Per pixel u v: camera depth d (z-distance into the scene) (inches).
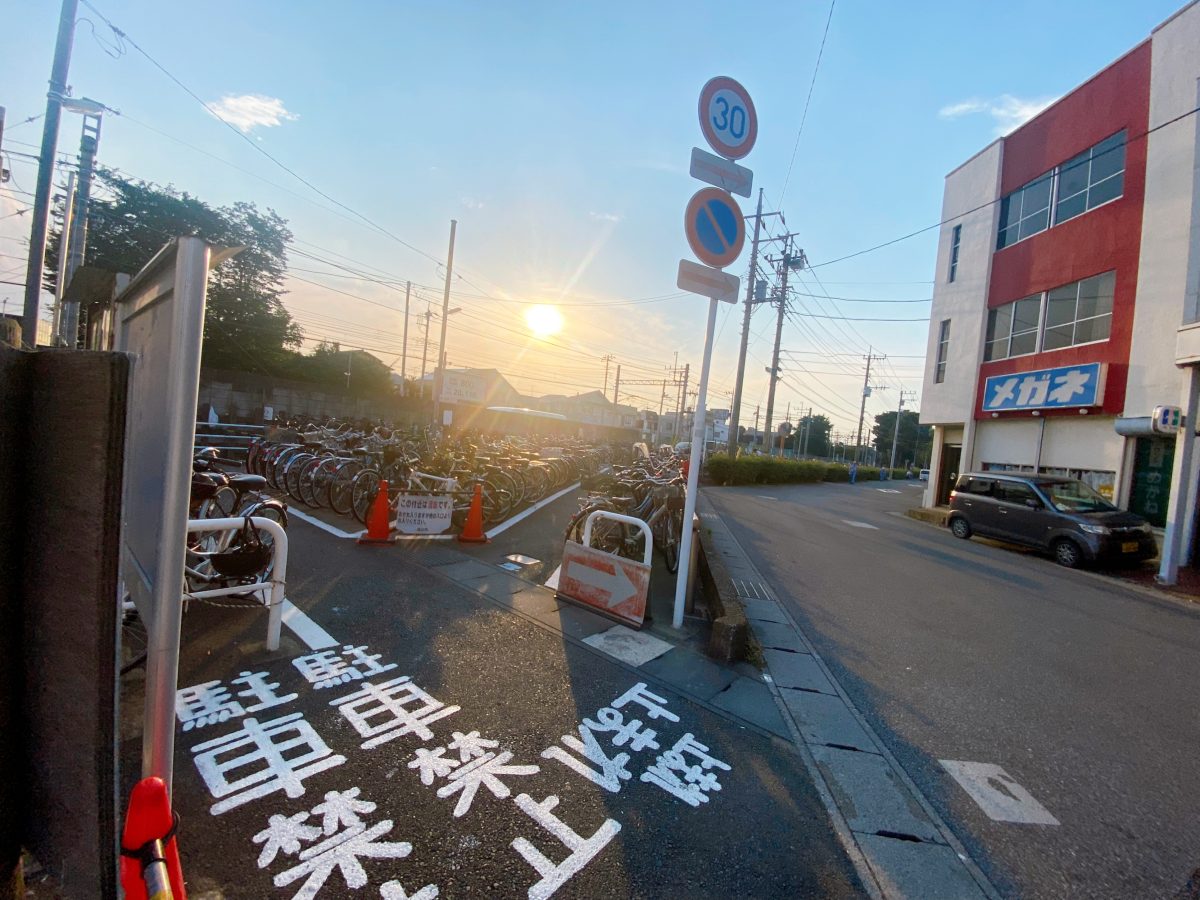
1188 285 402.9
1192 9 407.8
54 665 39.7
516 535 303.4
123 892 44.6
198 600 161.9
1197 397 336.5
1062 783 119.6
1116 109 469.4
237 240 1066.7
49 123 432.5
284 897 72.0
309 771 97.0
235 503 206.4
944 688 164.4
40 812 41.5
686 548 184.7
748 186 186.2
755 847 90.9
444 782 97.7
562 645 160.6
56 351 40.4
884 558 361.7
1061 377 494.3
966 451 617.3
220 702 115.6
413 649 147.6
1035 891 88.0
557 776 102.9
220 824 83.4
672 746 117.3
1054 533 401.1
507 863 81.4
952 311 661.3
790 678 159.2
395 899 73.3
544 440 807.1
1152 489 429.1
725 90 181.3
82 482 37.1
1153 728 149.0
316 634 150.6
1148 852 99.2
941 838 98.6
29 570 42.1
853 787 111.0
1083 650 208.7
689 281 174.1
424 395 1513.3
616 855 85.4
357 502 288.4
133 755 98.3
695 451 184.2
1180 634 242.4
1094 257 482.0
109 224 927.0
